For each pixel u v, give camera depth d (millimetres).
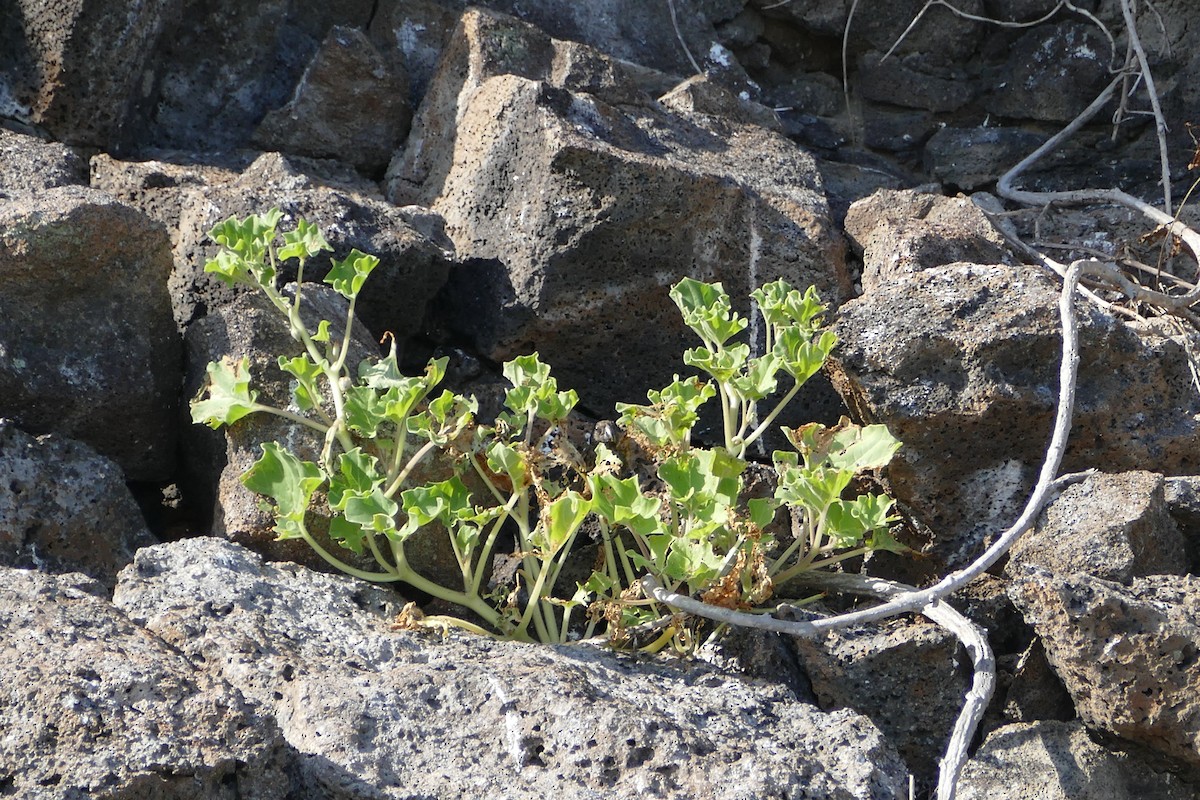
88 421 3801
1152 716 3150
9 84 4941
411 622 3221
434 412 3520
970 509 3867
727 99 5723
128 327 3848
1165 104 6285
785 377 4496
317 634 3150
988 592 3711
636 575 3832
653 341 4602
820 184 5320
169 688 2551
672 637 3477
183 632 2996
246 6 5492
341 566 3354
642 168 4402
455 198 4824
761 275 4676
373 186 5395
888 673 3447
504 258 4574
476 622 3762
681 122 5359
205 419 3545
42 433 3758
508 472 3459
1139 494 3586
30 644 2605
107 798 2307
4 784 2340
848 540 3432
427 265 4391
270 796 2521
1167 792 3303
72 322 3777
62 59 4859
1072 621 3203
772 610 3555
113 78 4949
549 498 3418
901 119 6664
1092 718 3279
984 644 3248
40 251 3674
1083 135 6398
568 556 3869
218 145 5469
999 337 3736
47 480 3506
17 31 4914
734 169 5059
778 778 2699
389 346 4488
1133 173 6289
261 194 4297
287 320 3922
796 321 3688
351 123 5430
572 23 6039
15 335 3699
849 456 3449
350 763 2701
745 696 3107
